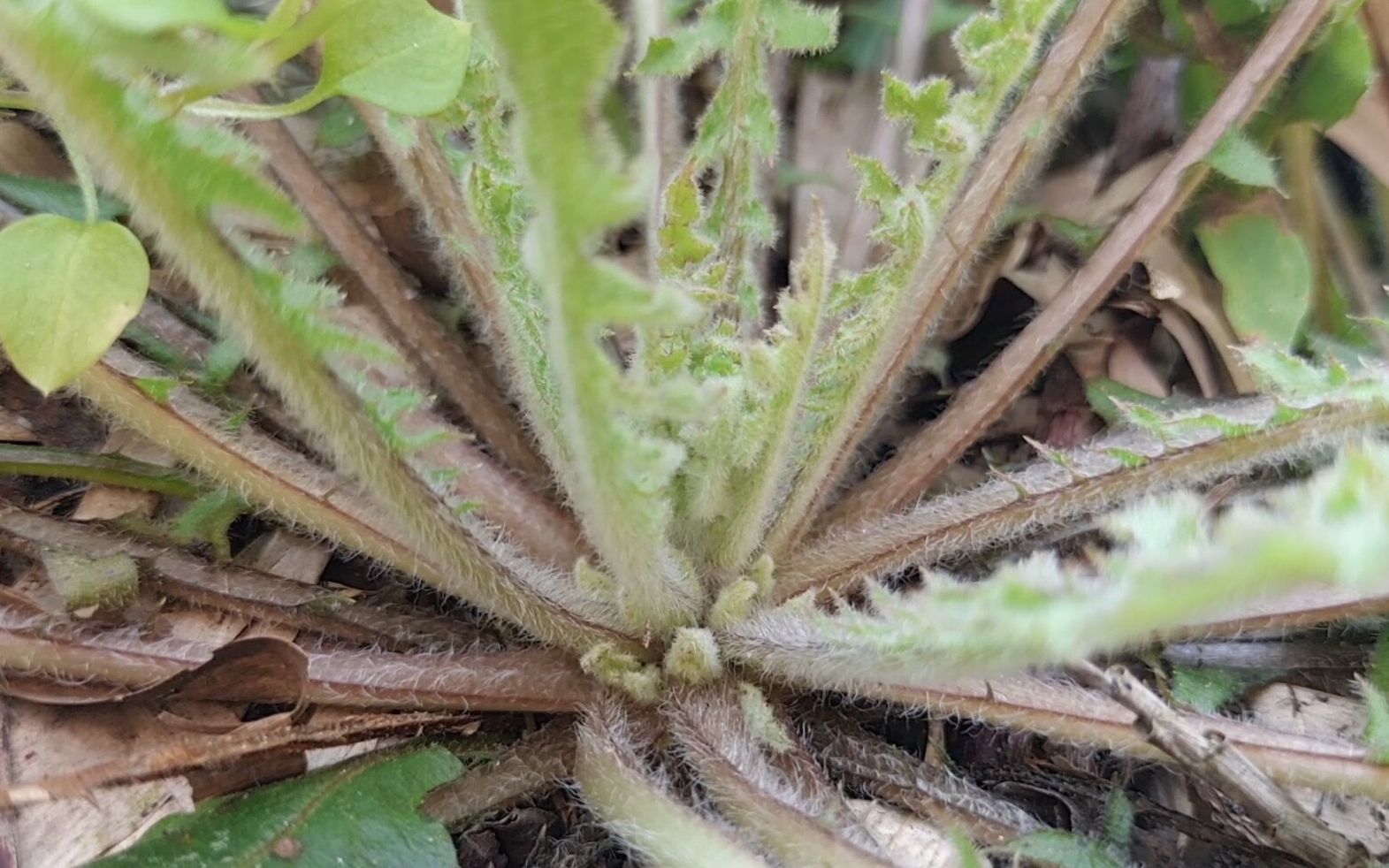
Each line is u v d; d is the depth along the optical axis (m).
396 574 0.18
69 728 0.15
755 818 0.14
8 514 0.16
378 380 0.18
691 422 0.15
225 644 0.15
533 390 0.15
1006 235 0.20
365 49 0.12
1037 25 0.15
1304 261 0.18
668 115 0.19
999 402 0.18
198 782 0.15
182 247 0.12
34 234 0.12
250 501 0.16
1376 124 0.19
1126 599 0.11
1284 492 0.11
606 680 0.16
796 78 0.20
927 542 0.17
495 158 0.15
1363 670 0.17
